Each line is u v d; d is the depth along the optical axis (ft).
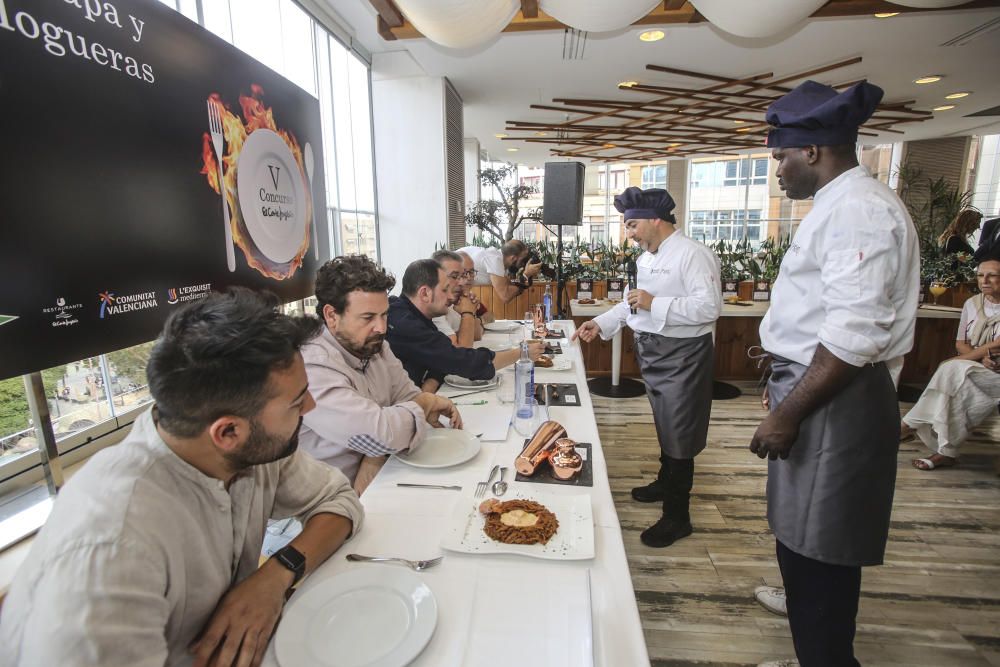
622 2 8.59
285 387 2.23
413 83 16.42
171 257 5.40
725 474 9.25
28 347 3.84
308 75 11.89
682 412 6.78
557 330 10.38
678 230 6.98
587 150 31.53
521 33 13.00
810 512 3.98
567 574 2.84
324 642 2.33
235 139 6.59
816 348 3.77
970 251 14.34
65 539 1.90
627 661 2.28
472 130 25.43
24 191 3.79
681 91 17.97
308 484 3.27
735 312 13.51
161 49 5.24
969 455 10.16
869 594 6.19
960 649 5.35
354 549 3.12
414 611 2.50
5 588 3.34
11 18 3.69
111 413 5.81
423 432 4.37
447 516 3.47
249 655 2.30
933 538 7.32
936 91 18.53
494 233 27.02
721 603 6.03
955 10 11.38
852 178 3.77
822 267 3.79
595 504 3.57
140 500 2.08
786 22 9.10
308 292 8.76
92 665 1.77
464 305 9.42
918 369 14.53
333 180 13.66
